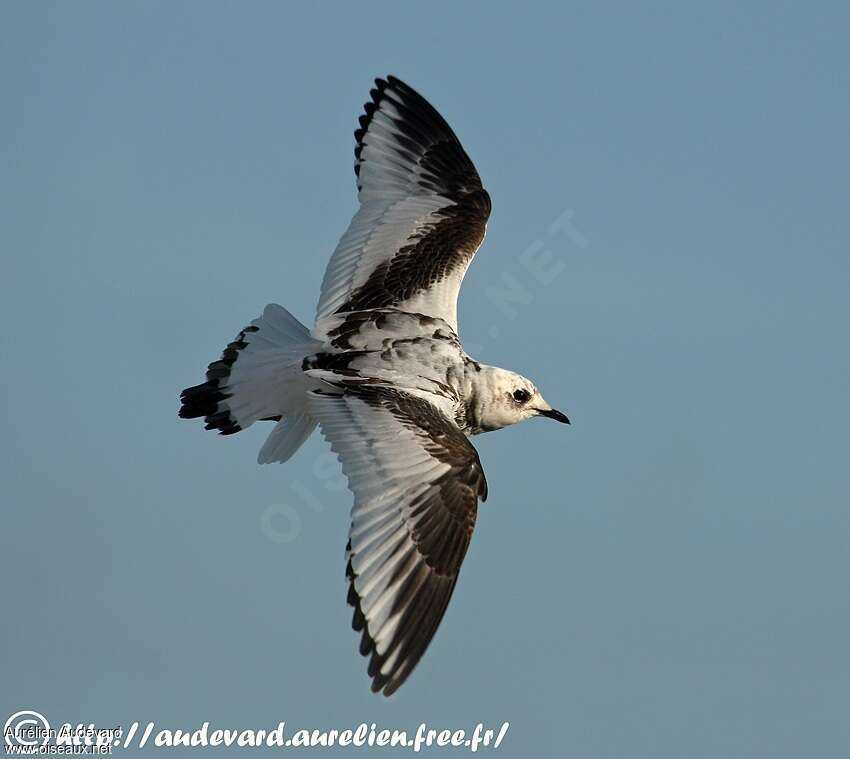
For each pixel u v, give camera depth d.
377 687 11.55
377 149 15.50
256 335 14.68
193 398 14.34
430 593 12.01
